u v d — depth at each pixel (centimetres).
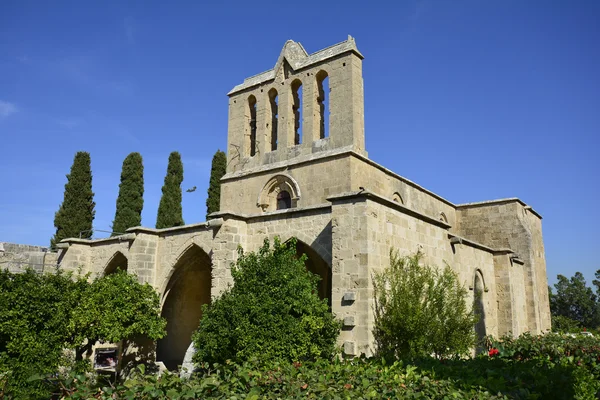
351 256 1617
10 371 1483
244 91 3238
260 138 3066
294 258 1670
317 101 2914
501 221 3416
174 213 4625
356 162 2622
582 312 7144
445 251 2162
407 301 1578
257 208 2909
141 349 2481
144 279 2420
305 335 1442
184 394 703
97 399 692
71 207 4247
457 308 1727
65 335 1738
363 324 1539
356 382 849
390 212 1758
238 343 1434
